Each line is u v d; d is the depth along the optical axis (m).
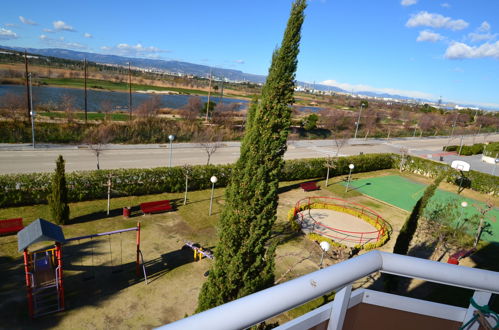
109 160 23.02
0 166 19.48
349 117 55.91
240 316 1.23
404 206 20.86
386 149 39.84
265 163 5.30
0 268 10.63
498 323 1.81
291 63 5.08
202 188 19.30
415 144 46.28
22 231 8.84
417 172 29.00
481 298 1.87
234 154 28.77
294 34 4.94
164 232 14.03
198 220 15.39
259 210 5.48
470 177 25.77
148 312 9.57
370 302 1.95
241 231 5.50
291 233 15.48
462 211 19.53
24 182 14.65
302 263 13.02
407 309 1.96
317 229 16.17
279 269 12.46
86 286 10.29
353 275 1.61
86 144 25.83
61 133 26.44
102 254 11.99
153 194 17.81
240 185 5.45
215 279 5.79
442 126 63.59
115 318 9.20
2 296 9.47
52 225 9.09
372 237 15.86
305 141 39.22
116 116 39.22
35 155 22.30
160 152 26.64
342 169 26.05
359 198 21.53
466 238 15.78
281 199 19.89
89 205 15.65
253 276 5.76
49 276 9.58
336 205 19.44
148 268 11.52
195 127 33.50
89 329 8.72
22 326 8.58
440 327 2.01
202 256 12.47
